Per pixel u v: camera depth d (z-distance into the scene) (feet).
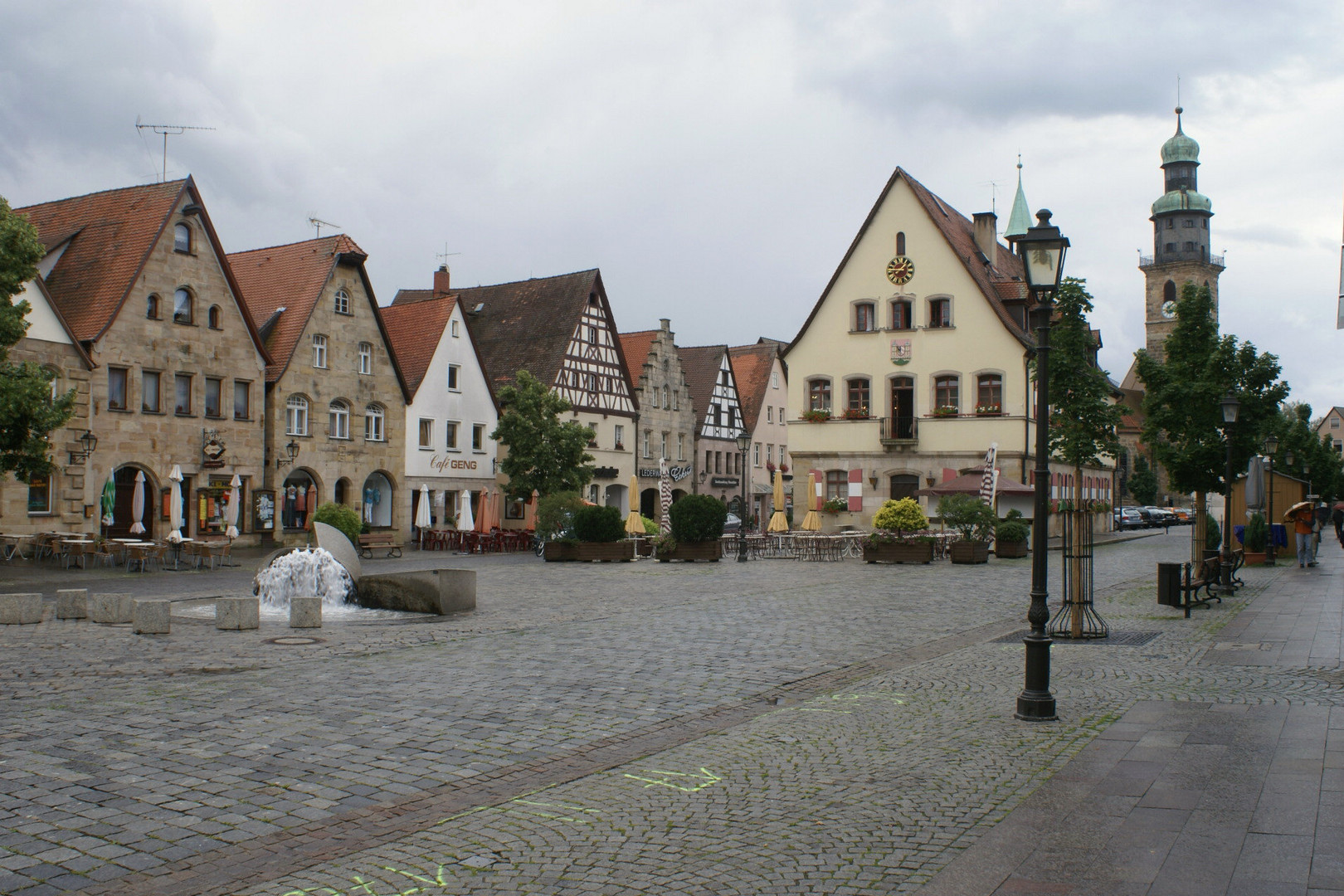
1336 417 438.81
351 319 138.21
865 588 76.18
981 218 172.24
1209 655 42.55
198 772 24.71
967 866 18.78
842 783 24.32
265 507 124.26
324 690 34.99
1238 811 21.77
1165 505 331.77
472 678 37.68
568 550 108.17
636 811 22.22
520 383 146.30
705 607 62.54
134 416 110.73
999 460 146.61
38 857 19.07
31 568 90.48
